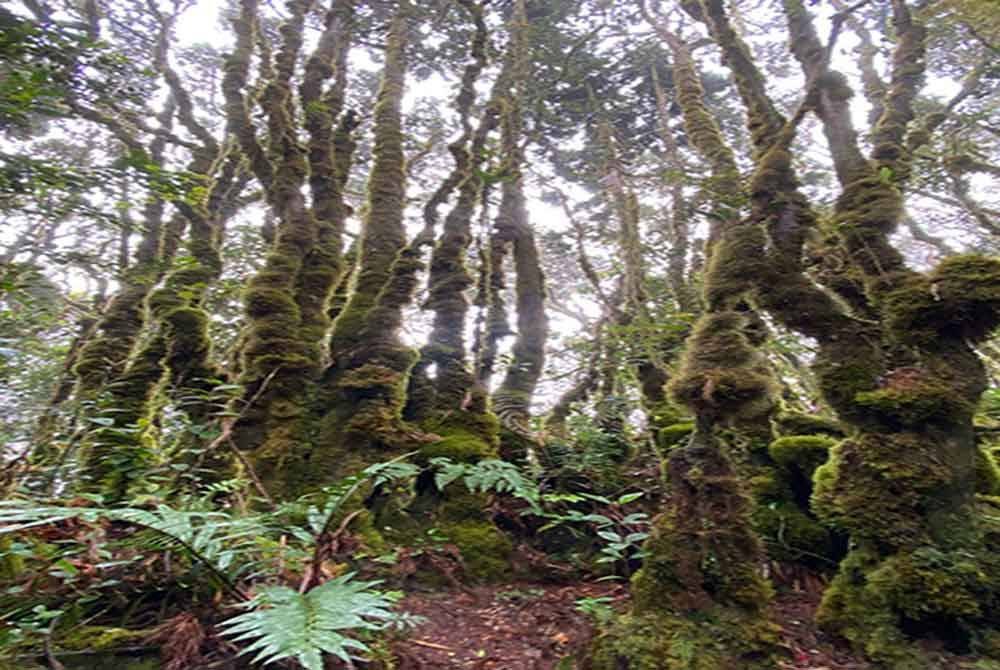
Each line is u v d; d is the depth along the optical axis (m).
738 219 3.92
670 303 7.84
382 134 6.56
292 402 4.99
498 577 4.35
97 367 5.75
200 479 4.32
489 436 5.34
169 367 5.48
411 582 4.07
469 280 6.09
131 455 4.37
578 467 5.60
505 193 7.89
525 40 8.05
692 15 5.49
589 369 8.16
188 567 2.87
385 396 4.98
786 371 6.72
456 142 6.68
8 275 5.05
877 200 3.67
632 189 8.08
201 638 2.56
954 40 7.22
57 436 5.07
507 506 5.14
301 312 5.45
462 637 3.35
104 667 2.44
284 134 5.94
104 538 2.97
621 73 10.34
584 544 4.94
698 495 3.08
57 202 5.05
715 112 10.67
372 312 5.38
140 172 4.90
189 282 6.02
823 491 3.35
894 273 3.44
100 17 7.52
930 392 3.06
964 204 7.42
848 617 2.97
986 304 3.04
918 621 2.71
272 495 4.42
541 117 9.57
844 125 3.98
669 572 2.95
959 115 7.48
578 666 2.83
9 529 2.33
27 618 2.52
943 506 2.96
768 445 4.64
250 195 8.78
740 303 3.71
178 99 8.07
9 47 4.45
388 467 3.44
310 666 1.90
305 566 3.06
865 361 3.40
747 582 2.86
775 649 2.69
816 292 3.61
